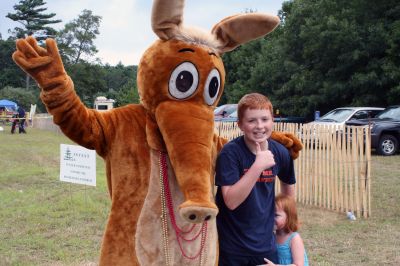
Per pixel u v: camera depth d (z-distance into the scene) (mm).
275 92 26016
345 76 23266
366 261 5707
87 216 7727
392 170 12578
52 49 2504
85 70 73750
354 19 22703
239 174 2943
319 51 23469
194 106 2641
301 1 25328
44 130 33062
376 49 21938
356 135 7859
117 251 2686
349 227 7215
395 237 6684
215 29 2852
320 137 8508
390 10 22156
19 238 6512
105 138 2748
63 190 9883
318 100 23453
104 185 10445
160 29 2637
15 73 75188
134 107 2859
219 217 3021
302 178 8945
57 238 6562
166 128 2590
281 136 3322
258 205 2980
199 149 2539
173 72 2617
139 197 2703
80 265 5496
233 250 2949
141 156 2734
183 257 2699
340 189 8094
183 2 2625
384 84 21516
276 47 26844
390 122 16094
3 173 12141
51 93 2482
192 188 2455
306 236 6754
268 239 3021
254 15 2820
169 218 2684
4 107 51625
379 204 8711
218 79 2734
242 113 2969
